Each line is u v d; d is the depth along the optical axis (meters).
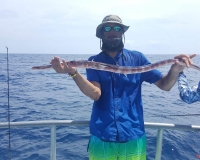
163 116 3.69
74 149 2.35
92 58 1.33
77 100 5.33
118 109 1.16
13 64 20.50
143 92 6.78
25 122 1.27
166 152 2.23
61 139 2.61
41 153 2.23
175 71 1.26
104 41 1.27
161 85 1.32
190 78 9.86
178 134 2.67
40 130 2.87
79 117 3.75
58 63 1.09
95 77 1.21
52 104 4.86
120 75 1.20
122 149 1.15
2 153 2.23
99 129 1.15
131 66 1.27
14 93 6.42
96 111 1.20
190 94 1.22
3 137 2.64
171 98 5.71
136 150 1.16
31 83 8.82
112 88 1.19
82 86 1.13
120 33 1.26
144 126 1.30
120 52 1.28
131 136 1.14
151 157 2.15
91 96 1.16
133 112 1.19
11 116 3.80
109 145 1.14
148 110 4.19
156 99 5.52
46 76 11.90
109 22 1.22
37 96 5.94
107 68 1.20
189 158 2.13
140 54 1.32
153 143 2.45
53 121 1.29
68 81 9.80
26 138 2.61
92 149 1.18
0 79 9.94
